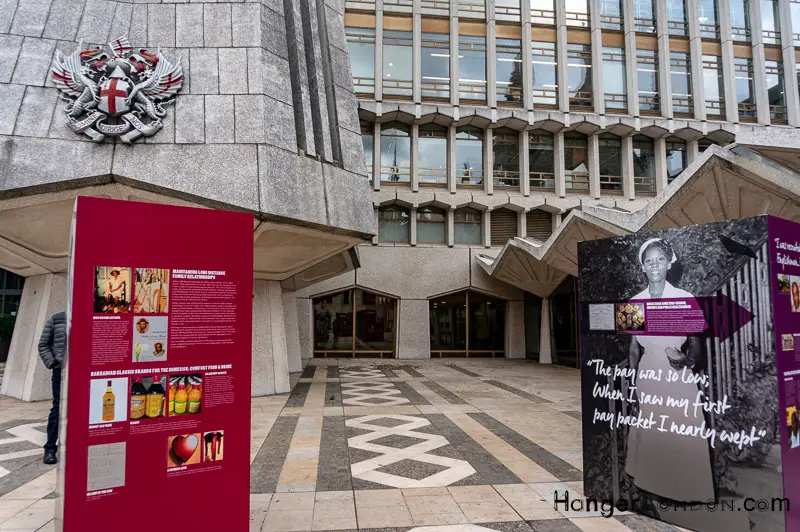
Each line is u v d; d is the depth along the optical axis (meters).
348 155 11.40
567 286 18.98
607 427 4.78
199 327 3.66
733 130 23.09
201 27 9.74
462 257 22.77
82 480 3.16
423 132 23.09
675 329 4.34
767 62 24.25
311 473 5.65
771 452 3.74
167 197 8.65
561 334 19.61
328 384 13.60
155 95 8.91
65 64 8.69
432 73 23.02
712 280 4.14
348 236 10.69
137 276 3.45
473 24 23.45
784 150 7.04
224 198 8.72
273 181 9.12
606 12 24.02
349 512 4.48
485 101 23.09
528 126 22.89
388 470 5.77
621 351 4.71
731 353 4.00
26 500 4.84
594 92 23.11
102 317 3.31
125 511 3.28
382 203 22.27
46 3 9.22
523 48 23.27
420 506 4.65
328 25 12.27
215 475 3.63
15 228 8.91
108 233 3.37
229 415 3.74
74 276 3.23
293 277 15.50
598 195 22.88
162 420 3.46
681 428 4.24
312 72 11.22
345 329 22.38
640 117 22.92
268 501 4.75
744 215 9.12
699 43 23.66
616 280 4.79
